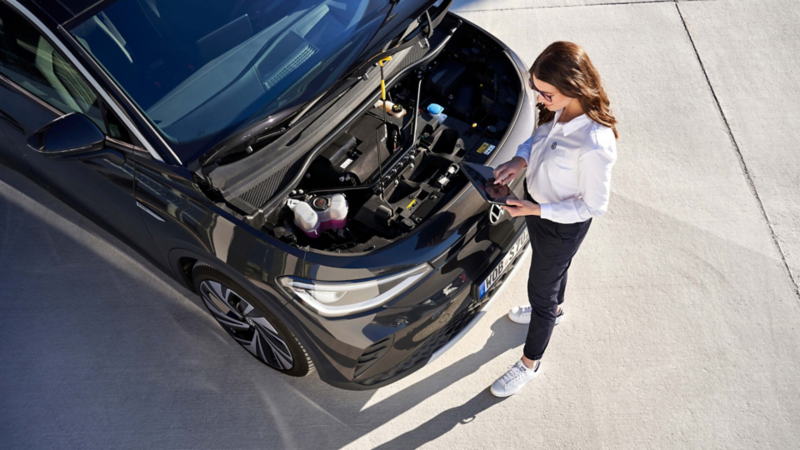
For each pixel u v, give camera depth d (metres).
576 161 1.87
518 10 4.62
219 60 2.45
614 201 3.46
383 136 2.61
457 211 2.32
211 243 2.25
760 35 4.38
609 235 3.31
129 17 2.40
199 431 2.66
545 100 1.84
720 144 3.72
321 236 2.42
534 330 2.53
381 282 2.16
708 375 2.78
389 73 2.69
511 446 2.58
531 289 2.40
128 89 2.35
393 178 2.53
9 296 3.12
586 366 2.82
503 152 2.49
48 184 3.10
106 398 2.76
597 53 4.28
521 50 4.30
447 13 2.99
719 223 3.34
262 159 2.35
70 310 3.07
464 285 2.39
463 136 2.68
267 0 2.59
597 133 1.82
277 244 2.16
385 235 2.40
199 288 2.64
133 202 2.48
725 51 4.28
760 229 3.32
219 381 2.81
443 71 2.89
